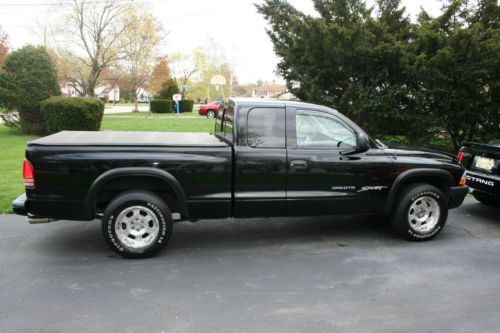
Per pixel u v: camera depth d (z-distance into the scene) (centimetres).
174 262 443
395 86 949
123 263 437
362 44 934
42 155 421
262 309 343
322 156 476
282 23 1232
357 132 489
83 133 527
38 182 423
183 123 2270
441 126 1009
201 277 405
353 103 991
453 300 362
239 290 378
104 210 474
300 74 1072
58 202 429
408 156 506
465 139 1058
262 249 485
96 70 2895
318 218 614
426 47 961
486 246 501
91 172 427
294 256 464
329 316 333
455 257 464
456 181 525
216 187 456
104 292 370
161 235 448
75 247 480
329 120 486
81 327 312
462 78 905
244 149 459
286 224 584
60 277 400
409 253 475
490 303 357
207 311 339
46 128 1560
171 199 484
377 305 352
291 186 473
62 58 2850
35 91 1526
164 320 324
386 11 1088
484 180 579
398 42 906
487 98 967
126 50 3181
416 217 514
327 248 490
